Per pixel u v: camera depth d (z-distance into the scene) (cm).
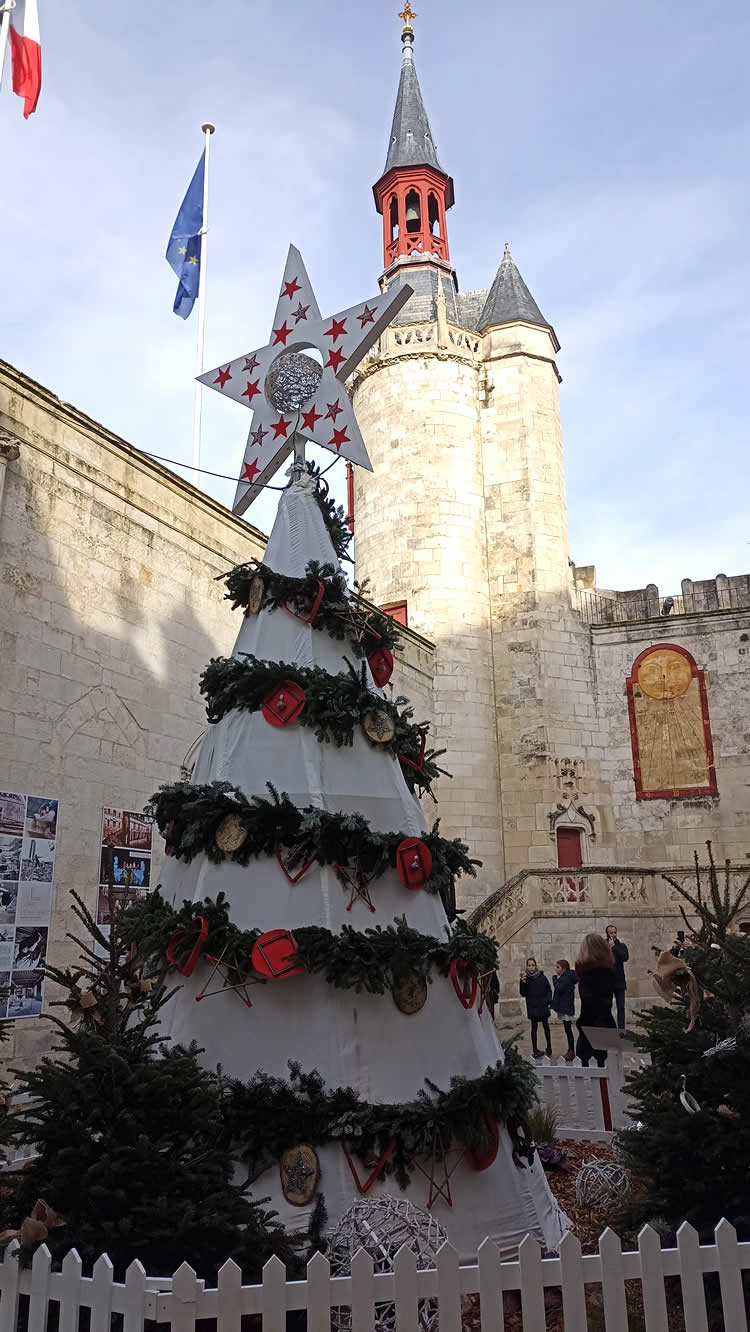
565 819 2342
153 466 1314
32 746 1062
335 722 549
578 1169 683
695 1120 458
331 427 651
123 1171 377
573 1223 561
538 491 2556
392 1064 481
